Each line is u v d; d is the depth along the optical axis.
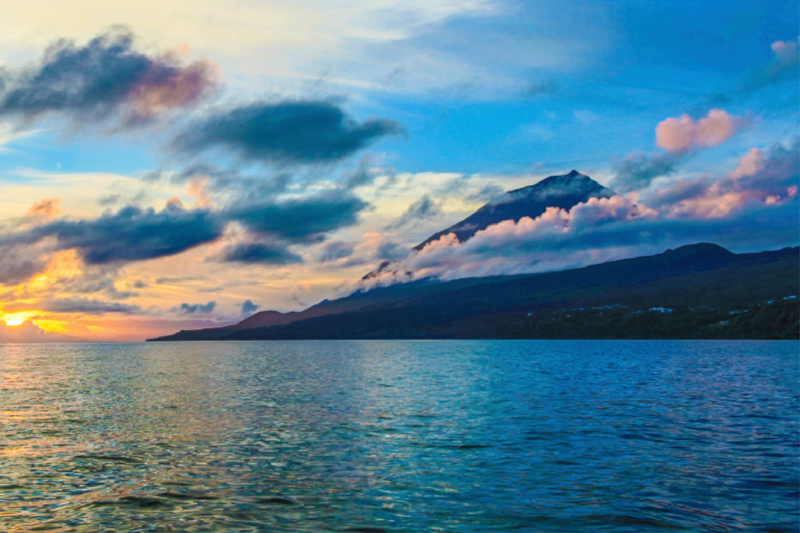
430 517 17.88
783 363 95.50
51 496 20.22
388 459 25.53
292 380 71.31
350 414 39.47
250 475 22.86
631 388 56.31
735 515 17.86
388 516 18.02
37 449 28.05
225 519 17.81
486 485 21.27
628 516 17.83
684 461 24.77
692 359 110.69
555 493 20.25
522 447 27.92
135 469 23.84
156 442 29.67
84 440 30.41
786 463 24.27
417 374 79.31
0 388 63.12
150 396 52.97
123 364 123.50
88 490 20.92
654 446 27.94
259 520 17.69
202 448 28.11
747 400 45.62
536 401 46.03
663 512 18.19
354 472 23.25
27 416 39.75
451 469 23.64
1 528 17.08
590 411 39.97
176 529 16.97
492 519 17.66
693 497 19.67
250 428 33.88
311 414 39.66
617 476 22.41
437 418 37.31
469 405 43.84
